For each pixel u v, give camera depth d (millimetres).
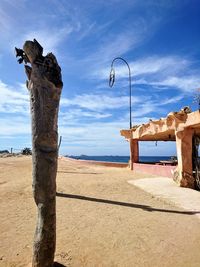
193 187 13188
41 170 4242
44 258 4309
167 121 14984
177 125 13875
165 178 16609
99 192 11375
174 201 9586
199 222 7219
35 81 4223
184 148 13445
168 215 7898
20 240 5863
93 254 5211
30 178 15594
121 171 23234
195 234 6312
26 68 4355
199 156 13586
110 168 27547
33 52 4168
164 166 17938
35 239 4383
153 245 5672
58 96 4344
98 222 7145
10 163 29172
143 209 8562
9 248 5449
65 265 4750
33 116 4246
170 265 4824
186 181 13148
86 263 4855
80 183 13820
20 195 10367
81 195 10641
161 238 6062
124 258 5070
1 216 7523
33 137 4254
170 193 11195
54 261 4848
